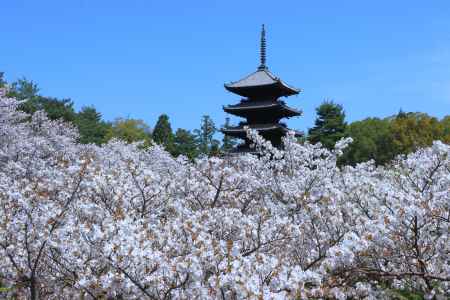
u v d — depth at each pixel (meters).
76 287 6.10
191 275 5.45
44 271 7.02
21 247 6.80
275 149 11.62
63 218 7.00
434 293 6.64
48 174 9.57
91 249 6.21
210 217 7.50
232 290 5.39
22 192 7.64
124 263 5.65
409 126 48.84
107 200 8.41
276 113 37.50
